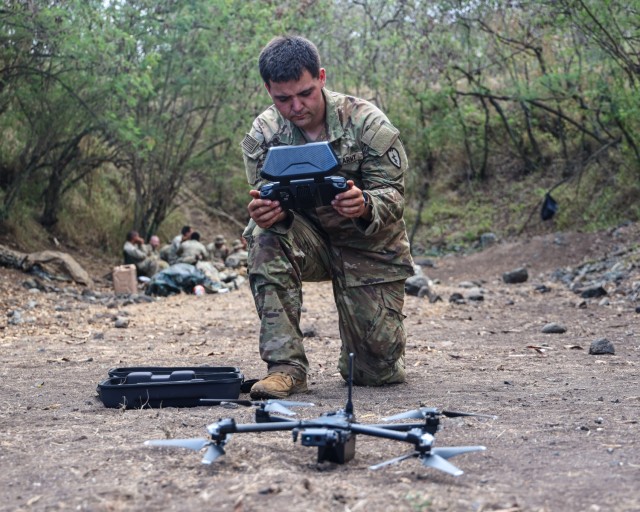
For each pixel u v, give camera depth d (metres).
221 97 19.19
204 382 4.78
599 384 5.54
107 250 19.80
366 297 5.21
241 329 9.65
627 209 20.23
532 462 3.42
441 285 15.55
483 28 19.94
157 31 16.77
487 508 2.82
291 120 4.85
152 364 6.93
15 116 16.69
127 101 15.52
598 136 21.23
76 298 13.70
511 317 10.45
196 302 13.09
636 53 16.14
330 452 3.37
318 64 4.80
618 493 2.99
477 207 23.86
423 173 25.25
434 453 3.12
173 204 23.30
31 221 18.62
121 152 19.38
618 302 11.58
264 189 4.59
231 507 2.84
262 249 4.98
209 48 17.97
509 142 24.70
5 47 14.99
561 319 10.12
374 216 4.69
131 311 11.77
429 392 5.20
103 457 3.55
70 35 14.38
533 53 20.72
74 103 16.50
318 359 6.97
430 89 21.70
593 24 15.62
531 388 5.37
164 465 3.40
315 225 5.13
